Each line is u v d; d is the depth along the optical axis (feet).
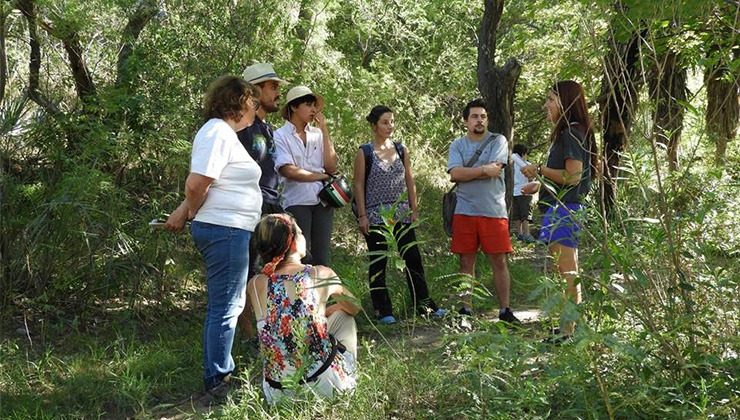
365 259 31.04
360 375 17.22
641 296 14.85
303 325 16.76
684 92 29.55
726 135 26.43
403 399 16.60
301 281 16.98
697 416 13.32
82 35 27.96
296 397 16.38
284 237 17.26
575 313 12.56
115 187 23.56
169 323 23.30
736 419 13.80
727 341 14.80
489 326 14.71
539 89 53.78
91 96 25.41
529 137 59.77
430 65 55.31
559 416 14.64
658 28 20.16
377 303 24.00
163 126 25.88
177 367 19.92
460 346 16.78
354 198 24.50
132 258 23.49
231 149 18.16
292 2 31.58
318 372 16.83
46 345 20.98
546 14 34.76
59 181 23.35
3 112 23.66
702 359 14.30
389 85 45.29
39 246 22.59
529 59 51.72
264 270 17.22
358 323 23.82
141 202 24.58
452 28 56.13
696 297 15.93
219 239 18.03
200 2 28.48
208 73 27.68
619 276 15.74
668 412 13.67
